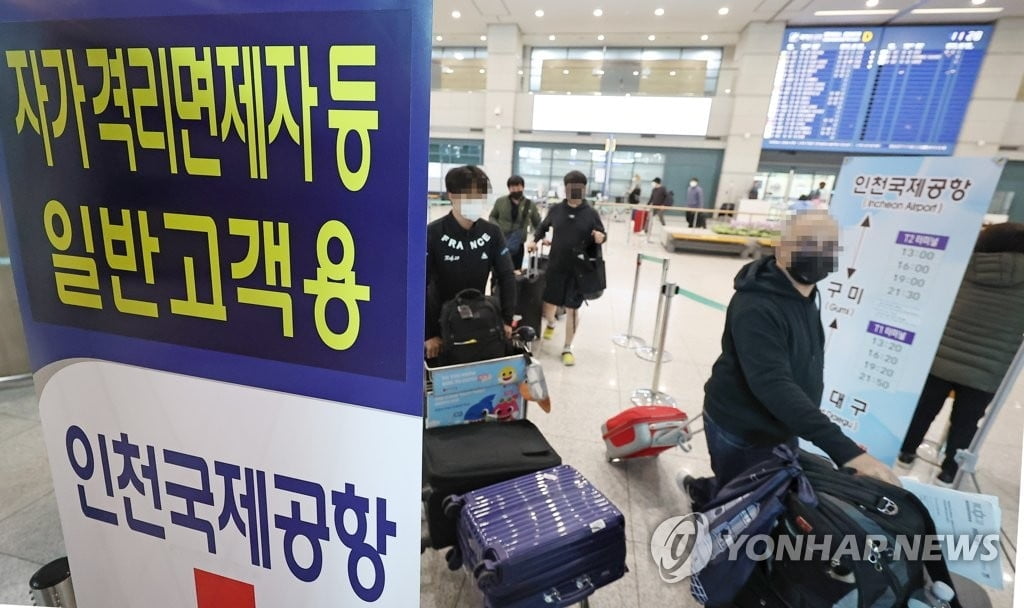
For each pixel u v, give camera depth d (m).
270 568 0.75
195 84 0.57
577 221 3.00
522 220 3.62
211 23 0.54
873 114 10.06
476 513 1.28
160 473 0.76
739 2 8.81
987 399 1.94
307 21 0.51
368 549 0.69
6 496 1.77
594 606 1.45
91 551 0.86
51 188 0.66
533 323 3.30
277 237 0.59
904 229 1.75
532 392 1.71
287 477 0.69
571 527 1.24
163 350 0.69
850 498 1.05
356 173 0.55
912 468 2.23
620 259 7.41
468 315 1.75
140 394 0.72
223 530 0.76
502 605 1.16
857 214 1.88
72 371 0.75
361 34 0.50
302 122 0.55
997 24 9.09
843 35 9.73
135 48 0.58
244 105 0.56
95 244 0.67
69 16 0.59
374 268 0.57
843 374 1.97
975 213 1.57
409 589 0.69
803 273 1.20
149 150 0.61
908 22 9.40
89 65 0.60
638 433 1.97
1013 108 9.39
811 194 9.38
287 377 0.65
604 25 10.41
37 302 0.73
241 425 0.69
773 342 1.20
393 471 0.65
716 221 9.81
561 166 12.47
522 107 11.98
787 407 1.12
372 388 0.62
